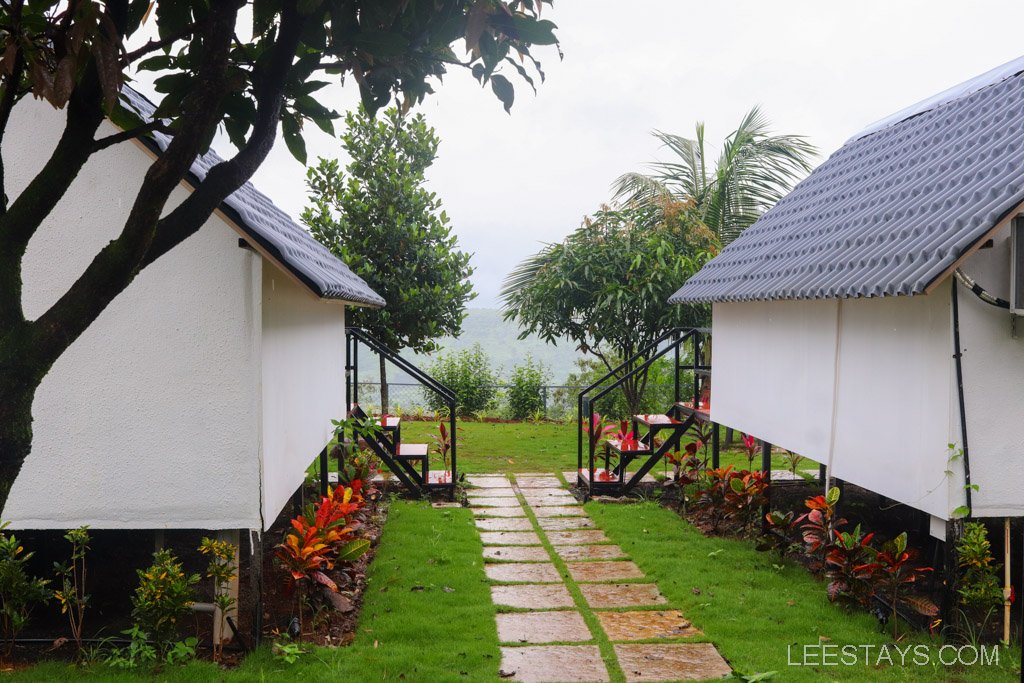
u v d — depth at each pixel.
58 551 6.51
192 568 6.47
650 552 7.53
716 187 15.35
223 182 2.95
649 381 16.52
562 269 14.90
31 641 5.08
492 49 3.19
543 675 4.77
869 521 8.63
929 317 5.14
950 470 4.95
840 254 6.04
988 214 4.55
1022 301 4.75
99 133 4.86
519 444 14.54
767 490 8.02
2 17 3.00
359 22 3.23
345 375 10.51
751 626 5.54
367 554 7.39
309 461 6.85
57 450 4.97
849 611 5.82
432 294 15.25
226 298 4.94
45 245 4.91
